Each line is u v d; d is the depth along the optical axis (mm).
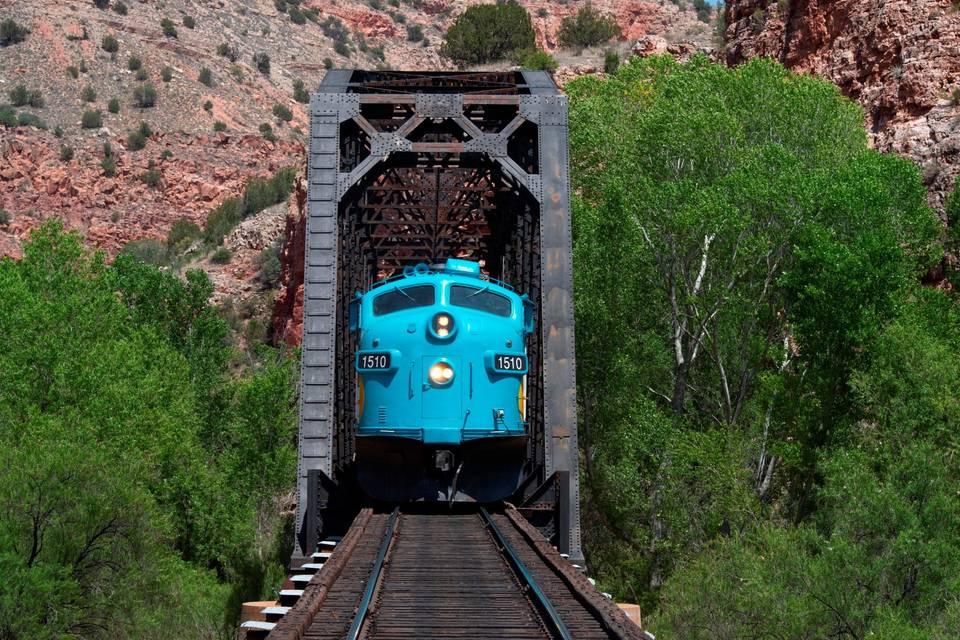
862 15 79375
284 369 66375
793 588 35250
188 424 59000
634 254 53031
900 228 54719
